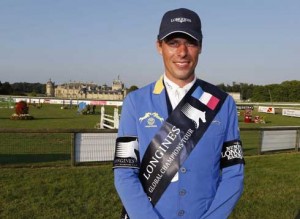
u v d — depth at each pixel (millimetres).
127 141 2158
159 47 2342
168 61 2203
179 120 2133
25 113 35938
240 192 2150
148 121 2156
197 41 2170
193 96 2197
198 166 2104
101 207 6551
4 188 7547
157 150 2115
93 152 10562
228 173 2184
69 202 6758
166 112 2166
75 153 10297
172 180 2096
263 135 13984
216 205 2096
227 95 2305
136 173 2141
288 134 14836
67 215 6070
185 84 2230
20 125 28672
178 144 2109
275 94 128375
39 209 6320
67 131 10180
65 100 86188
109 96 167125
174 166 2094
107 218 6031
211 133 2152
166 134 2121
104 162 10742
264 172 10180
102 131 10633
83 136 10375
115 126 19547
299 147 15266
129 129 2188
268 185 8633
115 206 6629
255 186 8469
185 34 2121
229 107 2271
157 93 2230
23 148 13711
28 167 9930
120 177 2098
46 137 16812
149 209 2002
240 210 6652
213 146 2152
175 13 2174
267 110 62375
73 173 9188
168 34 2135
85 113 46812
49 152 12969
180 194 2082
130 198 2031
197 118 2148
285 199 7480
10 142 15117
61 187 7762
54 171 9383
